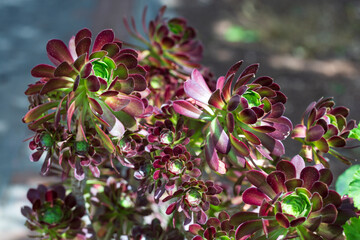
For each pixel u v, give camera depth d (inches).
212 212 35.4
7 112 123.8
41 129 30.8
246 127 30.8
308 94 154.0
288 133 30.3
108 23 173.8
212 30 199.2
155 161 31.0
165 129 31.7
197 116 30.7
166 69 38.5
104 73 29.4
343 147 31.5
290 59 180.5
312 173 28.3
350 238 28.8
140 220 35.7
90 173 35.7
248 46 187.9
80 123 29.5
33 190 34.5
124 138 31.3
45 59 154.6
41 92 28.7
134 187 35.2
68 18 183.6
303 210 28.1
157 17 39.4
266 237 28.8
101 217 35.1
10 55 154.8
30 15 186.5
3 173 99.4
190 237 33.4
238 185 35.1
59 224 33.0
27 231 83.4
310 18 214.8
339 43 194.5
